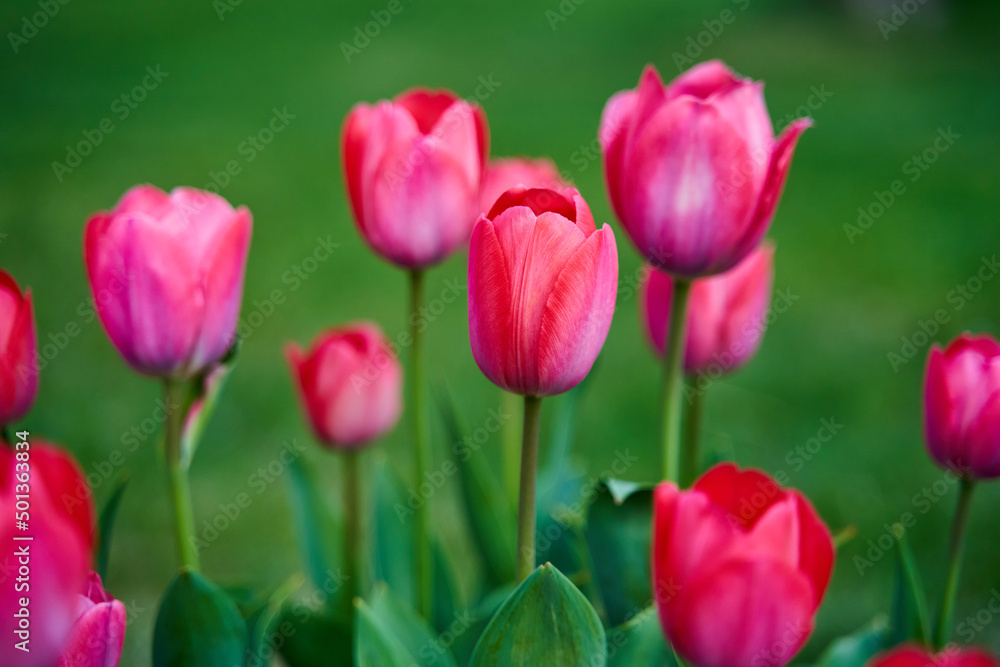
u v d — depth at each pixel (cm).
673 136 85
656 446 178
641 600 87
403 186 90
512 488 101
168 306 85
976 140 333
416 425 94
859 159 324
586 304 81
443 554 100
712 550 79
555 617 80
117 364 203
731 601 78
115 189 296
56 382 194
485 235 80
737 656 79
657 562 80
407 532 101
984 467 86
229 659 85
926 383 87
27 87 420
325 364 97
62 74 447
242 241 87
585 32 531
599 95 405
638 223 86
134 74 450
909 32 493
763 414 187
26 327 84
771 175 86
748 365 206
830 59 448
